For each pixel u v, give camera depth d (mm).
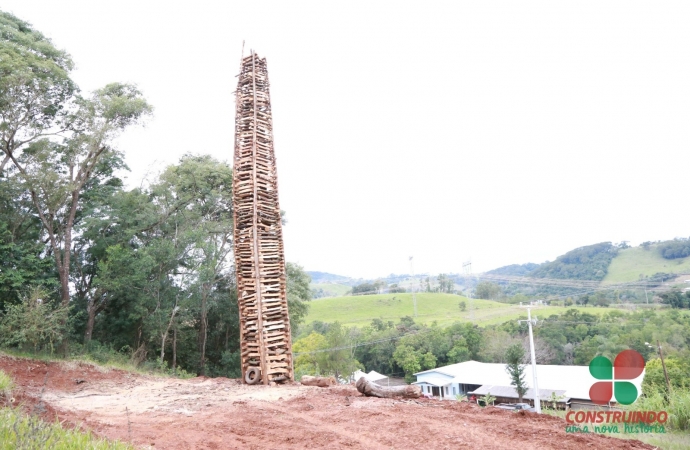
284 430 7945
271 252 16781
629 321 52219
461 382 43531
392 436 7293
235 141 18531
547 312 69938
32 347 19188
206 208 31453
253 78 19297
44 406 8734
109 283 22906
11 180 22500
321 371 55031
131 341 26484
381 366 64625
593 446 6520
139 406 11305
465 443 6727
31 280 20891
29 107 22391
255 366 15484
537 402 25875
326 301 109688
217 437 7684
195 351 28625
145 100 24281
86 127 24312
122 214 26906
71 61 24750
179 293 25609
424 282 130625
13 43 22625
